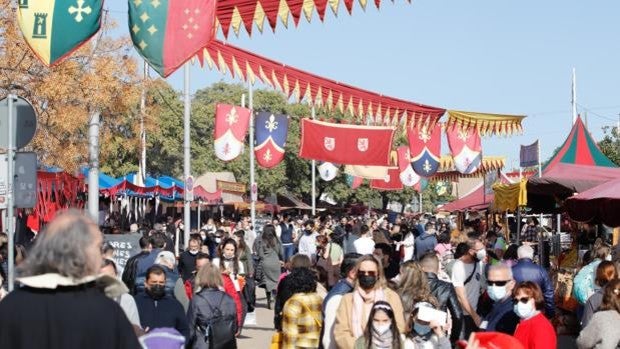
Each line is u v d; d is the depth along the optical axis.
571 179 20.09
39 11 12.53
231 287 13.52
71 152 21.39
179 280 12.45
